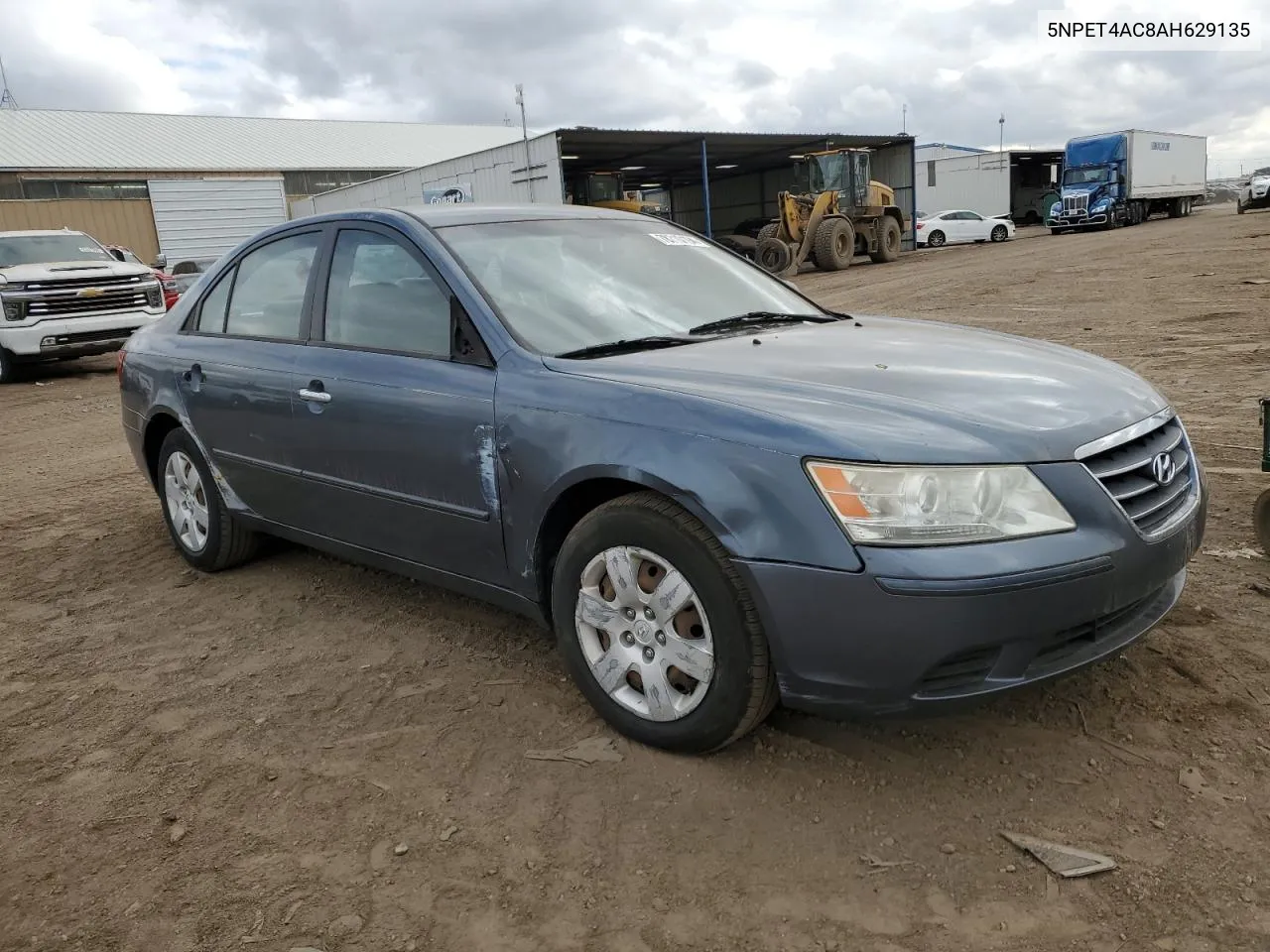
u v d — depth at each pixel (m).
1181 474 2.89
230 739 3.12
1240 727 2.80
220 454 4.30
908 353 3.18
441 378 3.25
